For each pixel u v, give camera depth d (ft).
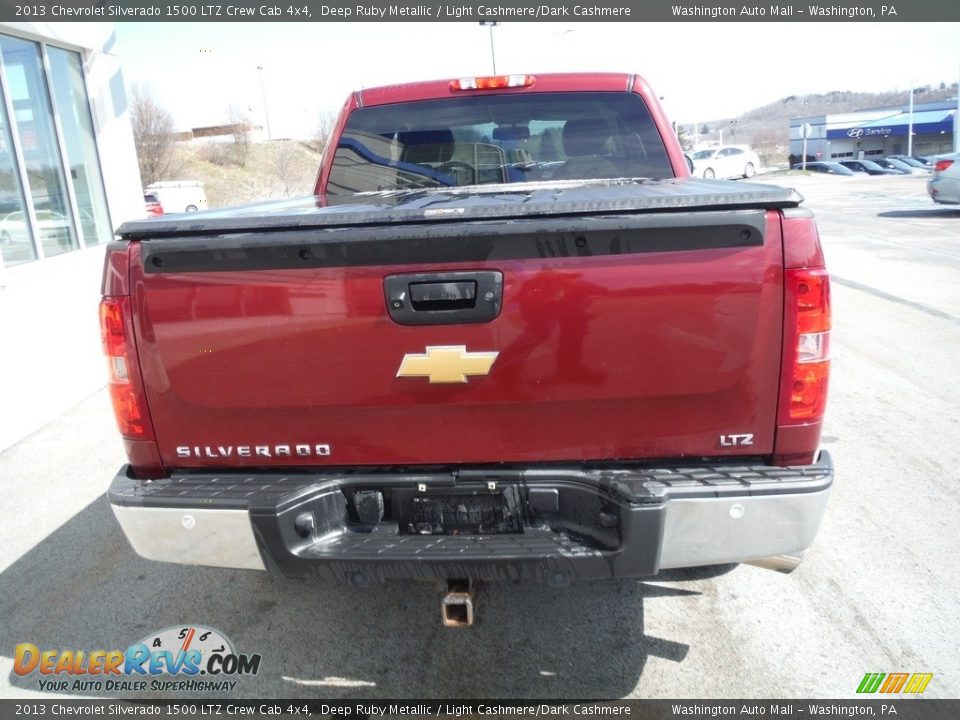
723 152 120.67
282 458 8.00
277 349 7.57
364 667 9.38
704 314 7.16
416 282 7.27
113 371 7.93
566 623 10.07
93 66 27.66
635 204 7.04
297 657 9.62
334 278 7.34
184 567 12.03
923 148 222.89
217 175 165.48
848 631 9.62
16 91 23.61
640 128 12.87
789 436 7.47
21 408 18.56
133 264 7.64
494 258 7.18
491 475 7.72
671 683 8.84
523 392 7.44
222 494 7.76
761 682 8.79
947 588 10.43
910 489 13.35
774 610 10.14
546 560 7.39
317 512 7.85
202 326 7.62
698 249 7.07
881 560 11.16
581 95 12.87
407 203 8.31
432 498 7.90
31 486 15.49
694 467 7.64
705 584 10.85
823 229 51.75
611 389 7.38
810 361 7.24
